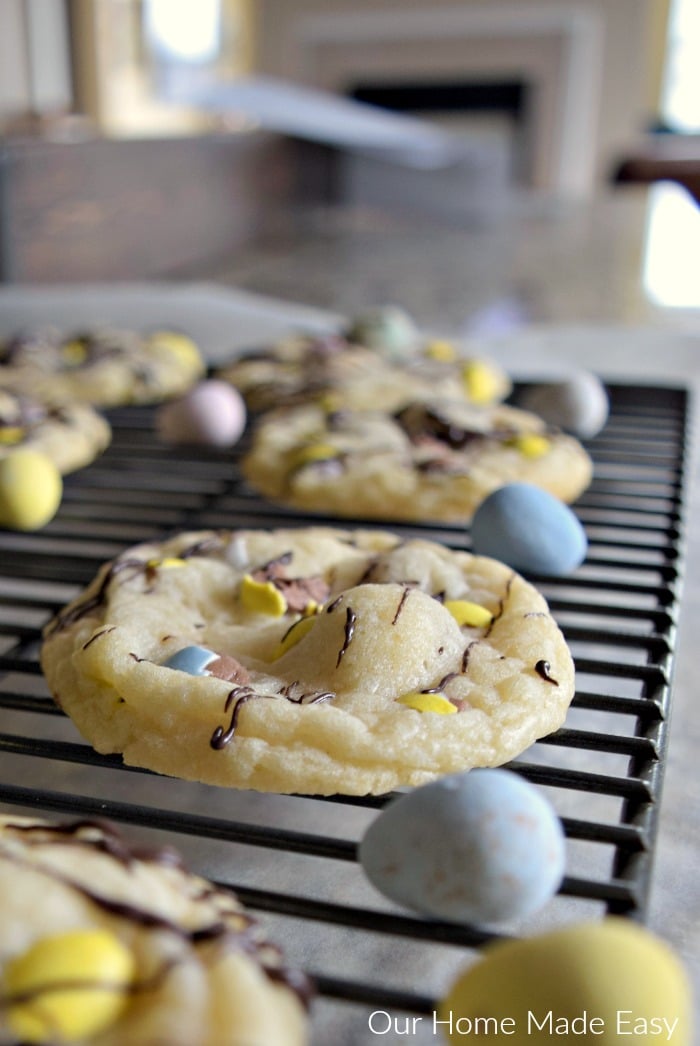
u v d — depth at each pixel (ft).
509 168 4.56
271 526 1.18
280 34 4.56
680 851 0.87
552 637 0.93
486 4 4.37
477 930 0.76
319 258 2.55
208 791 0.92
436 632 0.91
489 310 1.97
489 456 1.24
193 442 1.33
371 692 0.88
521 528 1.04
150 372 1.48
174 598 0.98
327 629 0.91
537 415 1.37
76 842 0.77
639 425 1.40
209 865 0.87
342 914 0.77
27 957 0.66
